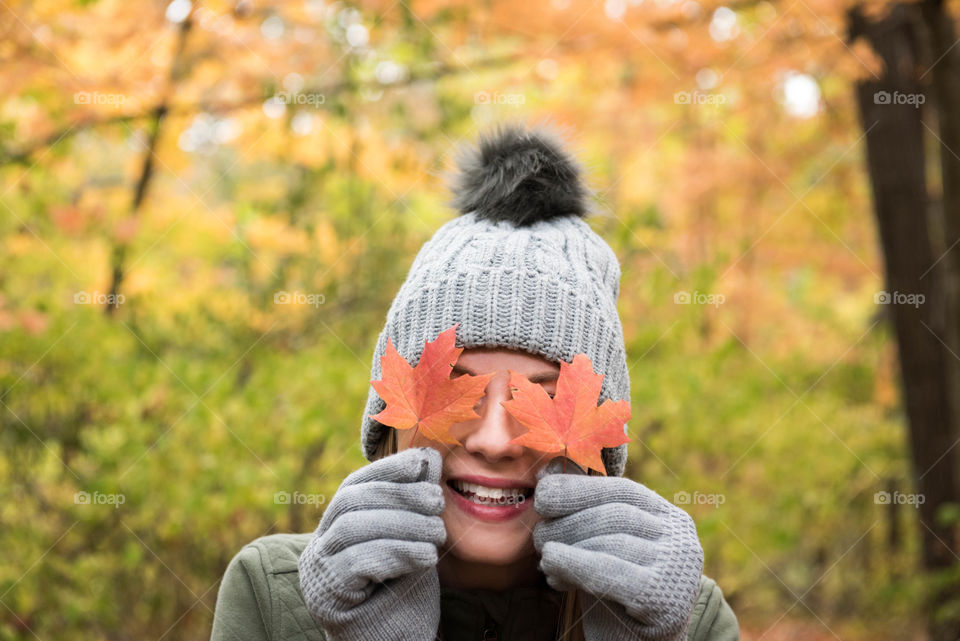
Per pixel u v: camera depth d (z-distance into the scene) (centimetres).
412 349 133
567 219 149
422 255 145
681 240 593
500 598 132
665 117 509
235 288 406
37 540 323
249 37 392
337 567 116
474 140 157
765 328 644
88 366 335
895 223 486
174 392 348
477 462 126
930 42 399
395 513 118
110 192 416
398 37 408
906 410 485
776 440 451
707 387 419
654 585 115
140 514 325
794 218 616
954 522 413
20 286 361
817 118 551
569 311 132
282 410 364
